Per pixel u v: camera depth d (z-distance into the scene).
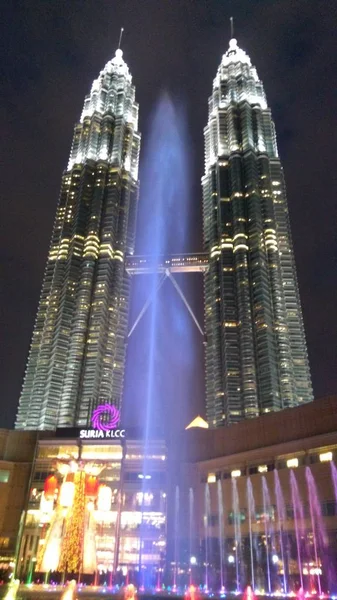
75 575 44.34
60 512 47.00
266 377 160.62
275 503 80.56
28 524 94.44
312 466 78.44
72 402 164.62
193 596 47.56
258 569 77.62
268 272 186.00
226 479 90.06
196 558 85.94
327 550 71.19
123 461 99.56
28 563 89.19
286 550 75.75
